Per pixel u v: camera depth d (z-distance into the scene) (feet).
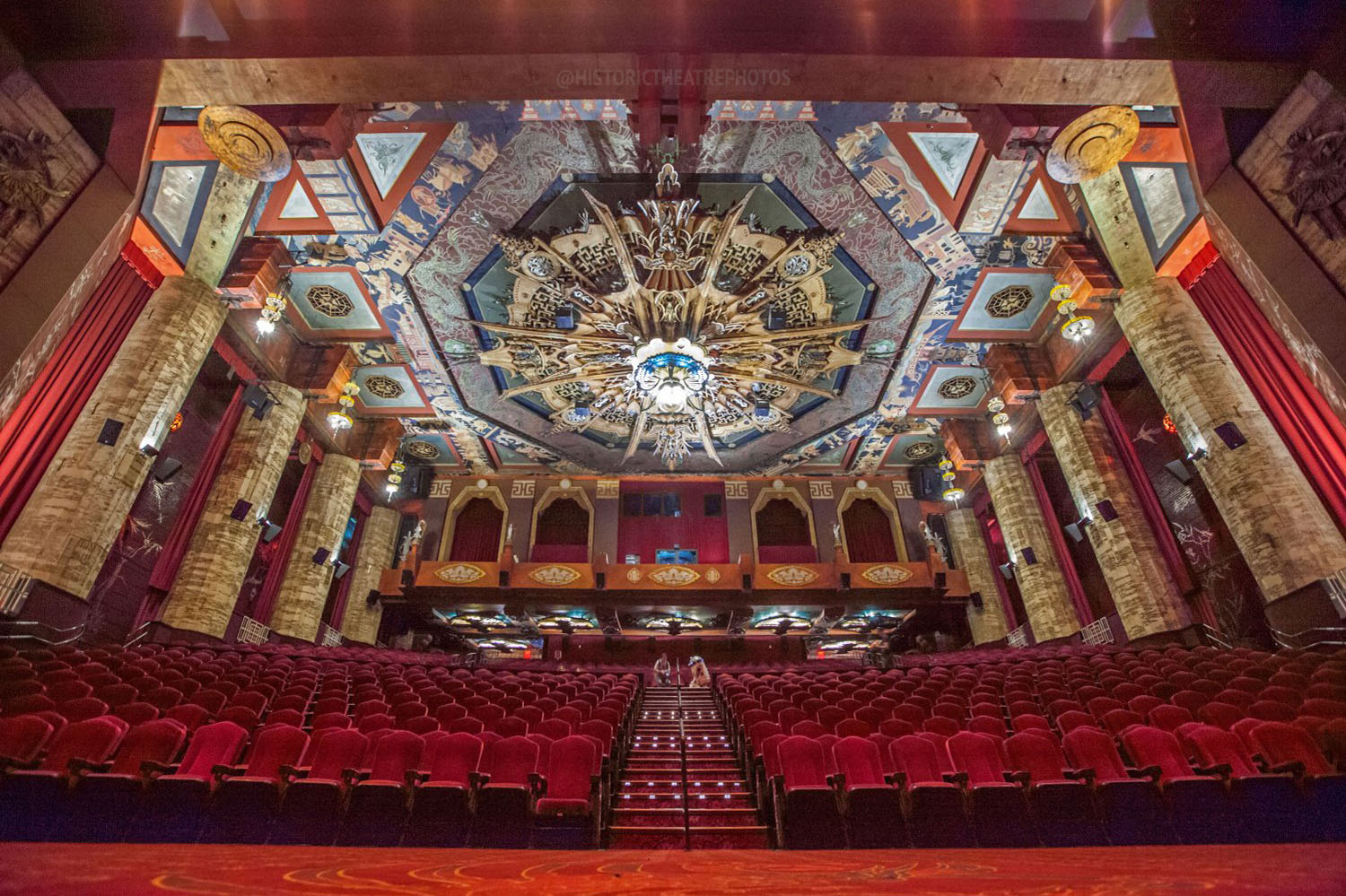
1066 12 18.03
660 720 32.12
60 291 16.53
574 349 51.19
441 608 63.41
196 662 29.94
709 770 22.58
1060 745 18.28
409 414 60.59
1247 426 32.37
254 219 39.34
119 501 31.58
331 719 20.86
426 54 17.56
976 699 26.76
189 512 41.27
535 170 38.50
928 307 47.75
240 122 21.76
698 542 71.92
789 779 17.25
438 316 48.44
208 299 37.09
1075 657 35.29
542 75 18.13
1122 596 41.93
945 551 69.87
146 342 34.01
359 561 64.03
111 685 21.36
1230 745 16.84
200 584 40.29
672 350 47.50
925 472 72.28
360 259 43.29
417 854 8.21
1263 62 17.22
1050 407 48.62
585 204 41.16
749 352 51.80
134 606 39.06
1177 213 34.58
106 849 6.97
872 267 45.29
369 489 66.13
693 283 46.09
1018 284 45.88
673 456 66.18
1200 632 38.81
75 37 17.24
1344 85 16.26
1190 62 17.43
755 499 73.15
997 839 15.35
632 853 8.79
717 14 18.20
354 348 51.67
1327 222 16.40
